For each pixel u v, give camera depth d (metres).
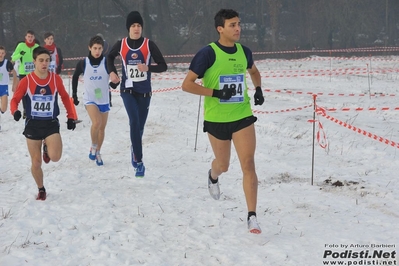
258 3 52.12
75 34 41.00
